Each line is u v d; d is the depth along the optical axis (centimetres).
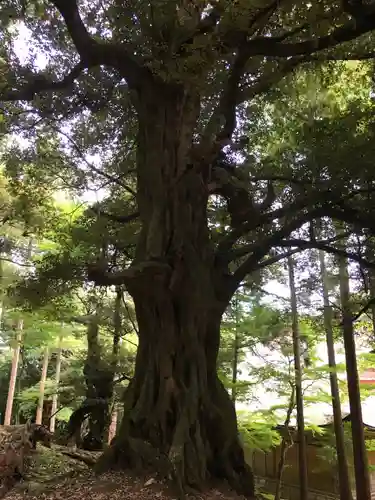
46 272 918
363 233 792
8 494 554
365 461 1202
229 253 709
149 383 610
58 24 738
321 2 500
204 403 599
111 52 669
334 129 773
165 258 629
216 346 652
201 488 530
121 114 958
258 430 1370
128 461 572
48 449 875
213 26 552
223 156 782
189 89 687
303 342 1470
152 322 640
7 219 1125
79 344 1736
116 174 1034
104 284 566
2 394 2291
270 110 1057
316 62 871
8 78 681
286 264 1204
